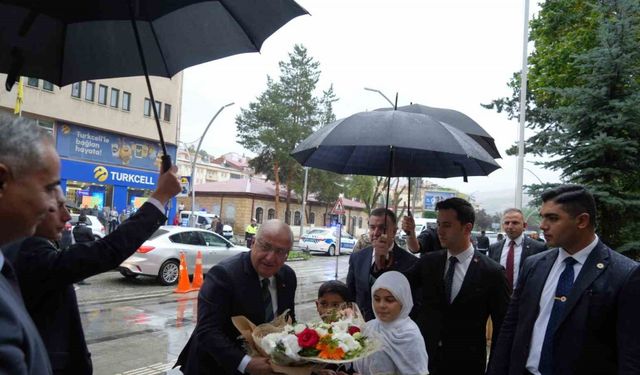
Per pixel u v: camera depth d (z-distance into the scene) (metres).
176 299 10.70
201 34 2.35
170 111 30.69
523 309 2.80
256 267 2.64
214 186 46.72
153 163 29.78
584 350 2.47
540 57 15.22
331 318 2.93
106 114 26.95
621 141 5.88
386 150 4.36
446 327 3.43
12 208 1.27
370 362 2.91
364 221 58.12
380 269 3.94
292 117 41.53
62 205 1.96
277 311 2.85
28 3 2.12
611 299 2.44
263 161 42.28
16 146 1.26
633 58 6.24
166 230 12.80
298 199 47.16
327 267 20.94
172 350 6.82
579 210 2.60
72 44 2.29
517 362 2.73
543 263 2.82
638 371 2.27
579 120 6.35
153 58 2.39
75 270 1.91
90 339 7.23
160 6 2.22
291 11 2.21
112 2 2.18
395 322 3.01
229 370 2.40
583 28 12.97
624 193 6.08
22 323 1.15
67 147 25.36
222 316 2.56
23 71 2.25
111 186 27.59
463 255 3.50
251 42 2.35
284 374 2.34
